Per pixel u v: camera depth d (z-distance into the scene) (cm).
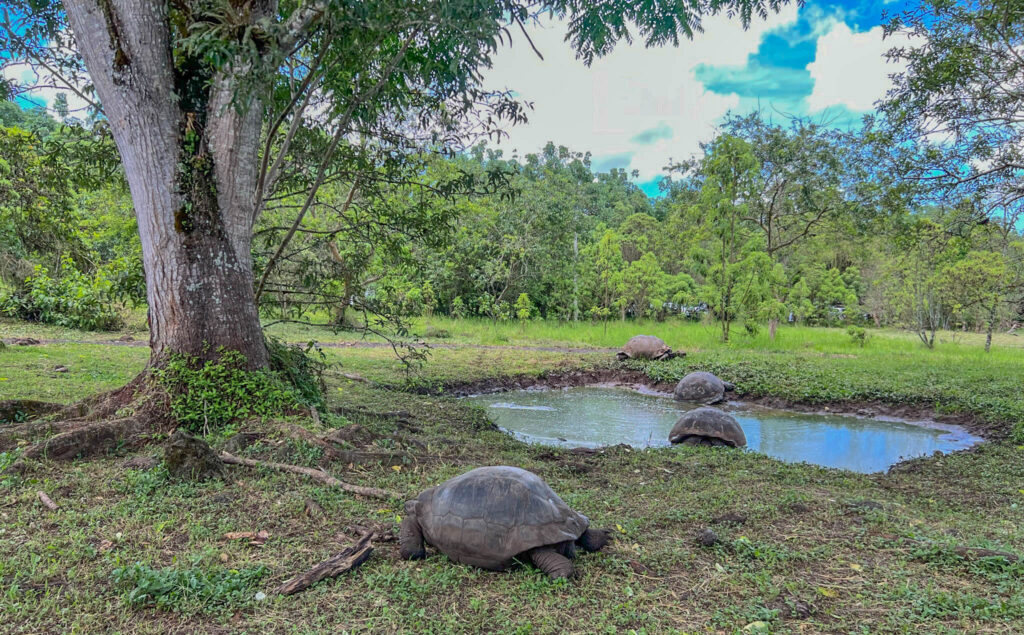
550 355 1961
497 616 341
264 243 1016
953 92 1139
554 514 400
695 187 2889
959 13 1115
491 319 3078
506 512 391
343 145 911
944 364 1823
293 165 930
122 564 377
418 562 411
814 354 2142
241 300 723
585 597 368
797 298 4034
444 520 401
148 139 658
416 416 980
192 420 652
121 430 614
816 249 3778
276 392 705
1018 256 2272
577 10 741
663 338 2581
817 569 430
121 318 1998
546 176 4056
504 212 3247
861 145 1280
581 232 3897
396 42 808
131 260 1366
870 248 3506
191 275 692
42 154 966
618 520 517
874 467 902
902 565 437
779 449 1019
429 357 1778
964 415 1196
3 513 448
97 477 532
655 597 376
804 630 342
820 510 569
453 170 2161
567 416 1262
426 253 2278
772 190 2656
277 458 596
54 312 1883
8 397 857
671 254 4009
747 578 406
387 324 1061
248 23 595
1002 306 2562
